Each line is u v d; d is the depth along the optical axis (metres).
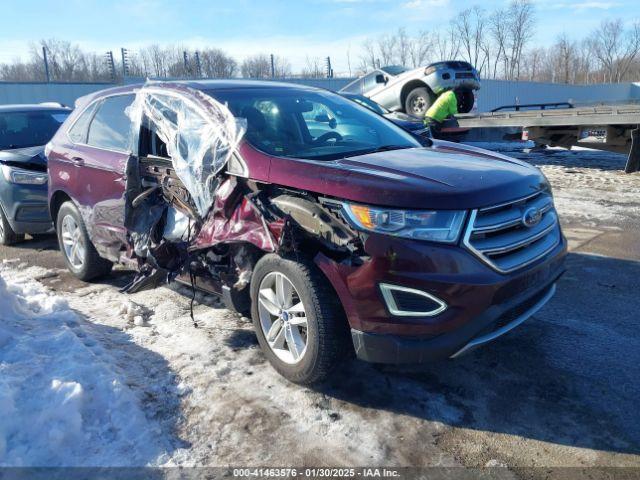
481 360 3.63
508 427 2.94
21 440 2.71
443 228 2.82
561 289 4.85
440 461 2.69
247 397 3.23
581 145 11.48
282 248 3.11
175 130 3.98
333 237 2.95
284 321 3.32
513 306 3.00
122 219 4.46
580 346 3.79
